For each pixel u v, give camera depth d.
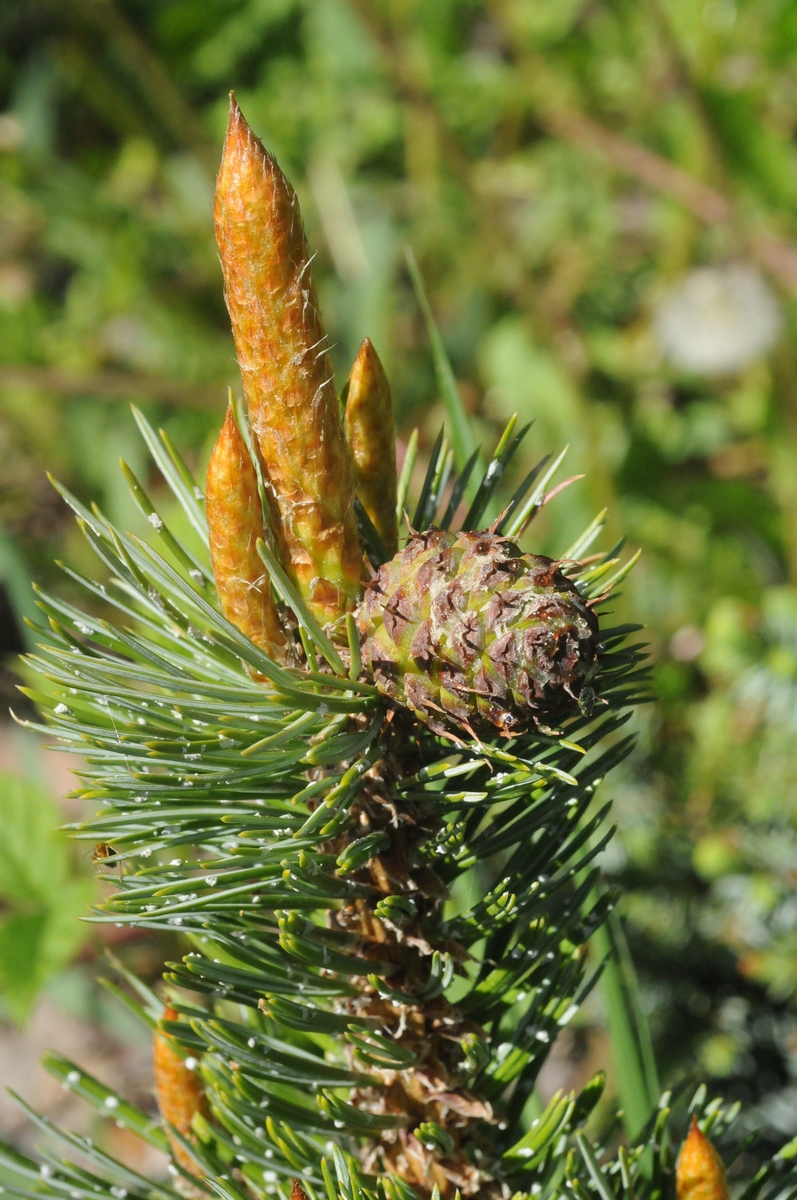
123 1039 1.02
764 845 0.69
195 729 0.47
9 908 0.95
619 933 0.53
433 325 0.54
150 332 1.48
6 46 1.66
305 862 0.47
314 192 1.46
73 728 0.47
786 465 1.26
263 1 1.57
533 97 1.36
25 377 1.32
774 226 1.32
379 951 0.48
